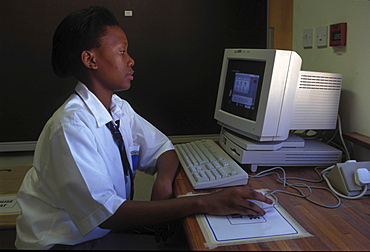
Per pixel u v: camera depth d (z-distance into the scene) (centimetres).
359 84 141
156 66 202
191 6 198
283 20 200
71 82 198
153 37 199
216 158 138
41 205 113
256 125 131
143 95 204
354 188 110
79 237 109
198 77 206
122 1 193
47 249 106
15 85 195
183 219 98
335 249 81
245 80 143
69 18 114
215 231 90
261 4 200
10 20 188
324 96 142
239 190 102
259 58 132
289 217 97
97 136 113
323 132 161
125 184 129
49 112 200
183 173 134
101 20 115
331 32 154
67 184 100
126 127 142
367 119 138
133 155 147
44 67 195
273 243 84
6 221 119
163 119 208
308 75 138
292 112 134
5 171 161
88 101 115
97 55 115
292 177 127
